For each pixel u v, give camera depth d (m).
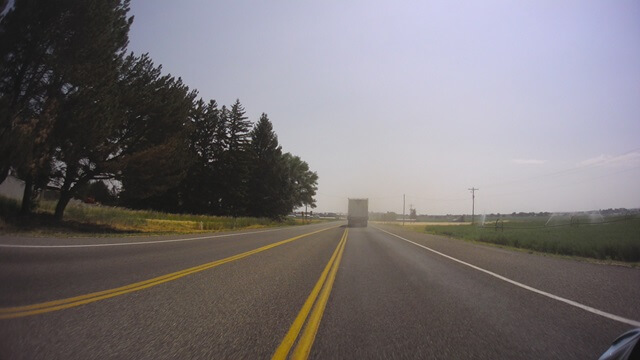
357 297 7.78
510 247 23.73
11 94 18.25
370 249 19.47
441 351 4.72
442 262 14.25
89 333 4.92
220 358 4.29
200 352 4.45
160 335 4.98
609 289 9.07
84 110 18.84
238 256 13.75
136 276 8.81
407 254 17.19
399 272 11.45
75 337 4.76
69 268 9.20
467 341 5.10
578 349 4.84
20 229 16.27
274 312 6.36
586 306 7.18
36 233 16.05
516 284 9.55
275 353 4.50
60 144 19.34
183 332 5.14
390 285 9.23
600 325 5.91
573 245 19.58
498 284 9.53
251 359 4.30
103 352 4.33
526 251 20.73
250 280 9.20
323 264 12.86
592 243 19.81
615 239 22.22
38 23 18.02
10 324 5.10
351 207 66.62
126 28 22.67
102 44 19.56
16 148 16.28
